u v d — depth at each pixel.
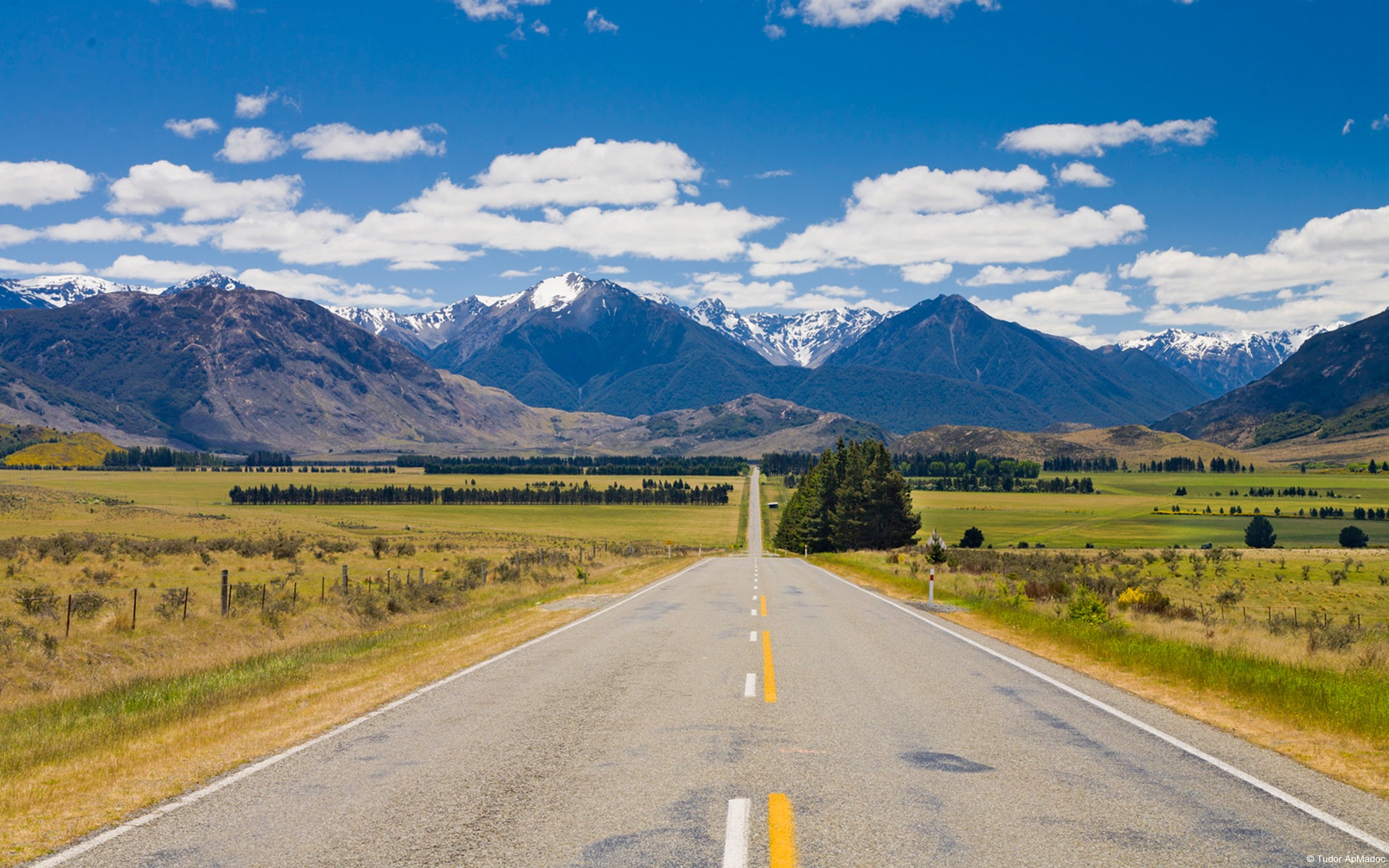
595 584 36.50
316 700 11.59
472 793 7.32
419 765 8.22
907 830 6.41
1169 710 10.86
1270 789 7.49
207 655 19.56
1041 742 9.08
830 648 16.36
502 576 40.25
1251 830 6.48
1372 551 99.69
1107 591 32.91
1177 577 66.69
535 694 11.81
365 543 80.31
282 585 33.78
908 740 9.15
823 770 7.97
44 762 8.69
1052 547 116.25
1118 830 6.44
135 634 20.17
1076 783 7.63
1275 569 75.25
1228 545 120.00
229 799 7.21
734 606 25.42
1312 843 6.23
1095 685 12.52
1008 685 12.45
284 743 9.12
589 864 5.75
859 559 61.50
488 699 11.41
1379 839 6.34
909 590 31.78
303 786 7.54
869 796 7.19
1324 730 9.77
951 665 14.32
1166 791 7.40
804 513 109.00
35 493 103.12
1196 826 6.55
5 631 17.98
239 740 9.27
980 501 198.38
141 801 7.17
